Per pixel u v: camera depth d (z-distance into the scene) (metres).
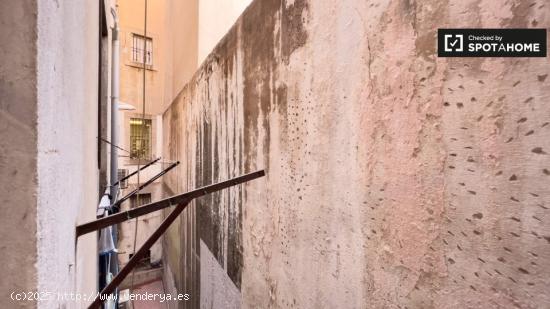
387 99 0.98
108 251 2.67
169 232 7.24
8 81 0.42
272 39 1.80
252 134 2.13
